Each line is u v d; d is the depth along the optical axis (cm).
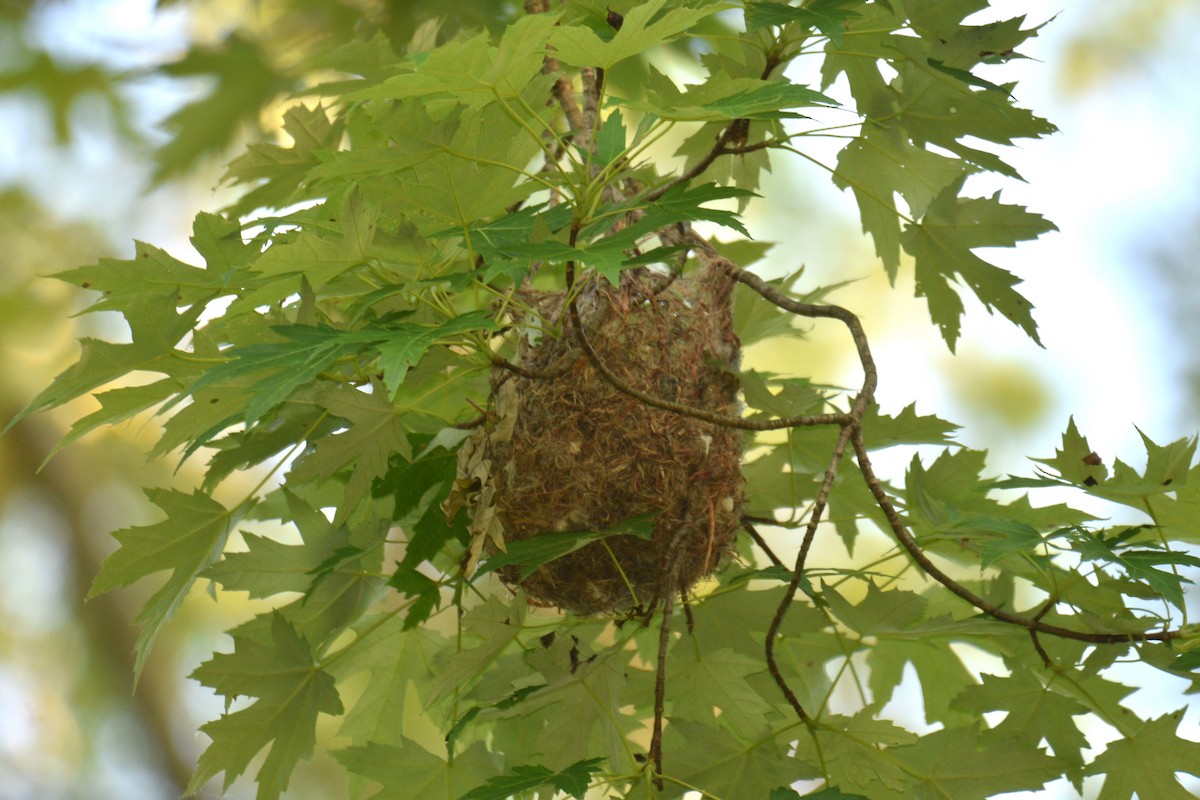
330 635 196
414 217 184
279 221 187
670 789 192
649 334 192
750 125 200
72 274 186
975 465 197
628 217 194
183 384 189
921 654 204
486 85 179
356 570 195
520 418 192
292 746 193
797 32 191
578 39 178
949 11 189
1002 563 196
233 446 195
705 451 193
